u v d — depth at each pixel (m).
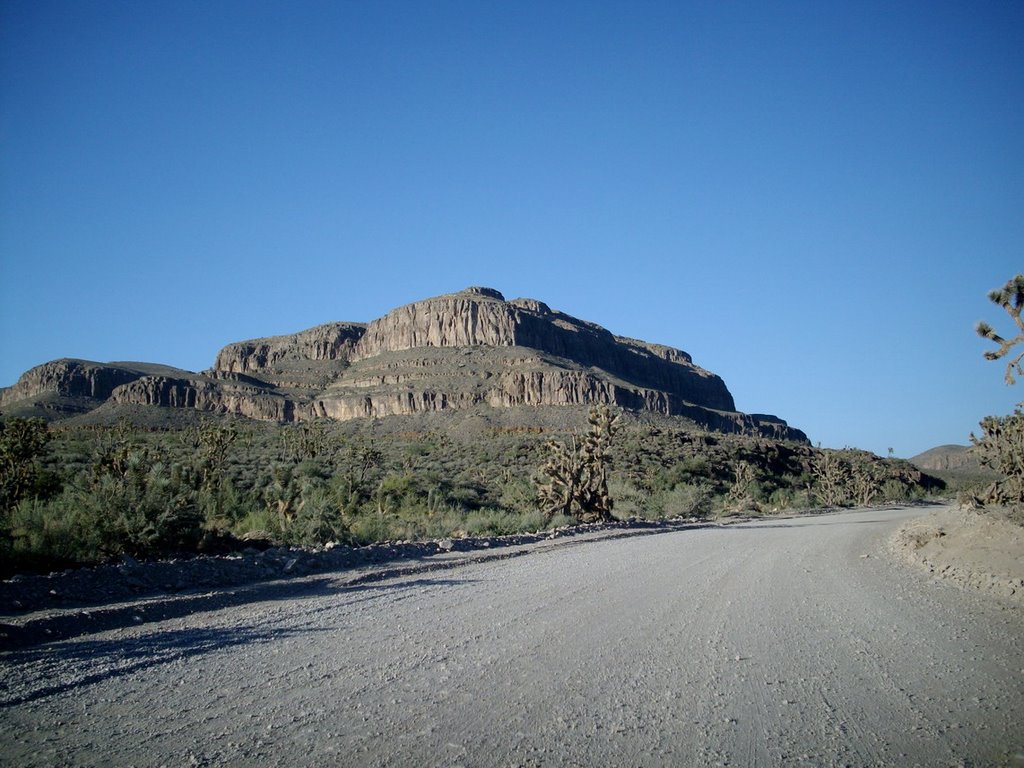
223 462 45.34
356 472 50.22
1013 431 20.34
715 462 67.19
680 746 4.98
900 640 8.32
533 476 32.66
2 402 175.88
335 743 4.91
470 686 6.22
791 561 16.20
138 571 10.89
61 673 6.45
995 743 5.13
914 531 21.83
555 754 4.80
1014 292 15.34
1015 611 10.17
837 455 84.81
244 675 6.48
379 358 193.75
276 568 12.76
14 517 12.43
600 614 9.47
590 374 168.00
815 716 5.66
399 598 10.55
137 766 4.52
